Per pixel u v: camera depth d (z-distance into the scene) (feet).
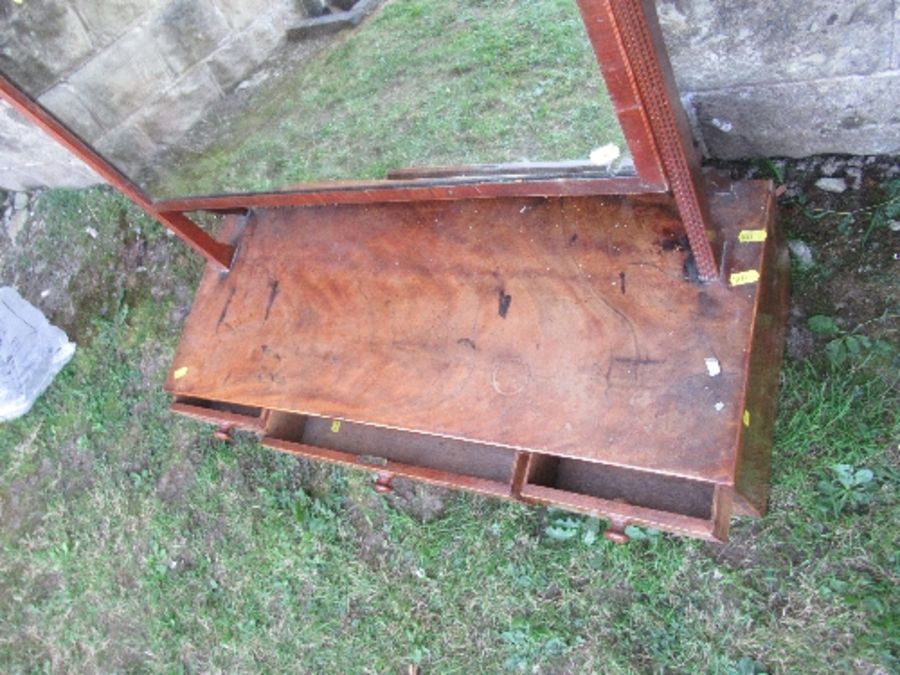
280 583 9.11
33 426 11.71
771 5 5.66
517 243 6.54
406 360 6.70
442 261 6.82
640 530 7.34
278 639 8.98
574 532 7.64
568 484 6.78
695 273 5.82
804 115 6.56
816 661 6.49
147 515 10.32
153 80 6.70
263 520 9.38
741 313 5.59
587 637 7.38
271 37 6.66
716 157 7.39
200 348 8.02
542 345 6.16
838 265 6.99
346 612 8.66
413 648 8.16
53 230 12.73
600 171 5.37
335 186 6.93
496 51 5.70
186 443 10.34
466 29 5.89
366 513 8.79
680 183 5.01
